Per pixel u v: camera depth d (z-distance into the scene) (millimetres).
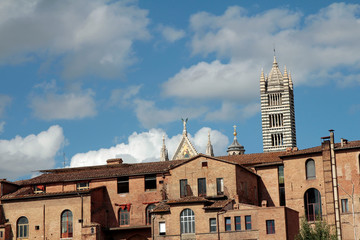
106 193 114938
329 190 107188
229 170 108312
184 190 110062
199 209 101812
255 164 120062
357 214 104312
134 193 114000
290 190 110938
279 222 97375
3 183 115062
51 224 109688
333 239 96188
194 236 101188
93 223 108250
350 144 108750
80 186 116562
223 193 107688
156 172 113438
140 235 110562
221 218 100625
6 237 110125
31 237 110125
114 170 120125
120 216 114000
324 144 109125
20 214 111375
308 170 110500
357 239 103312
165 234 103000
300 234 95938
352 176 106000
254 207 100438
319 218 99438
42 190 117750
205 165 109938
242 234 98938
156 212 104000
